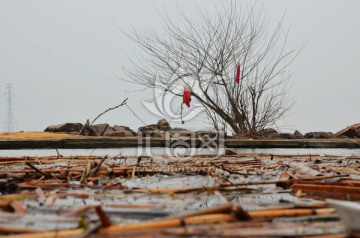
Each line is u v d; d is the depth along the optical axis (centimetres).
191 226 430
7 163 1292
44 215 510
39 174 925
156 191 713
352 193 711
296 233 401
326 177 880
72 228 439
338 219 485
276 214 495
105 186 761
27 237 379
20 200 626
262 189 780
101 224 407
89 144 2730
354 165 1321
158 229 409
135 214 534
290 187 798
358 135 4509
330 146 3014
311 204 550
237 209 457
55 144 2692
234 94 3803
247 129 3797
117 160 1519
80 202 630
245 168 1132
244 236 388
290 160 1535
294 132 4534
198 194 703
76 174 948
